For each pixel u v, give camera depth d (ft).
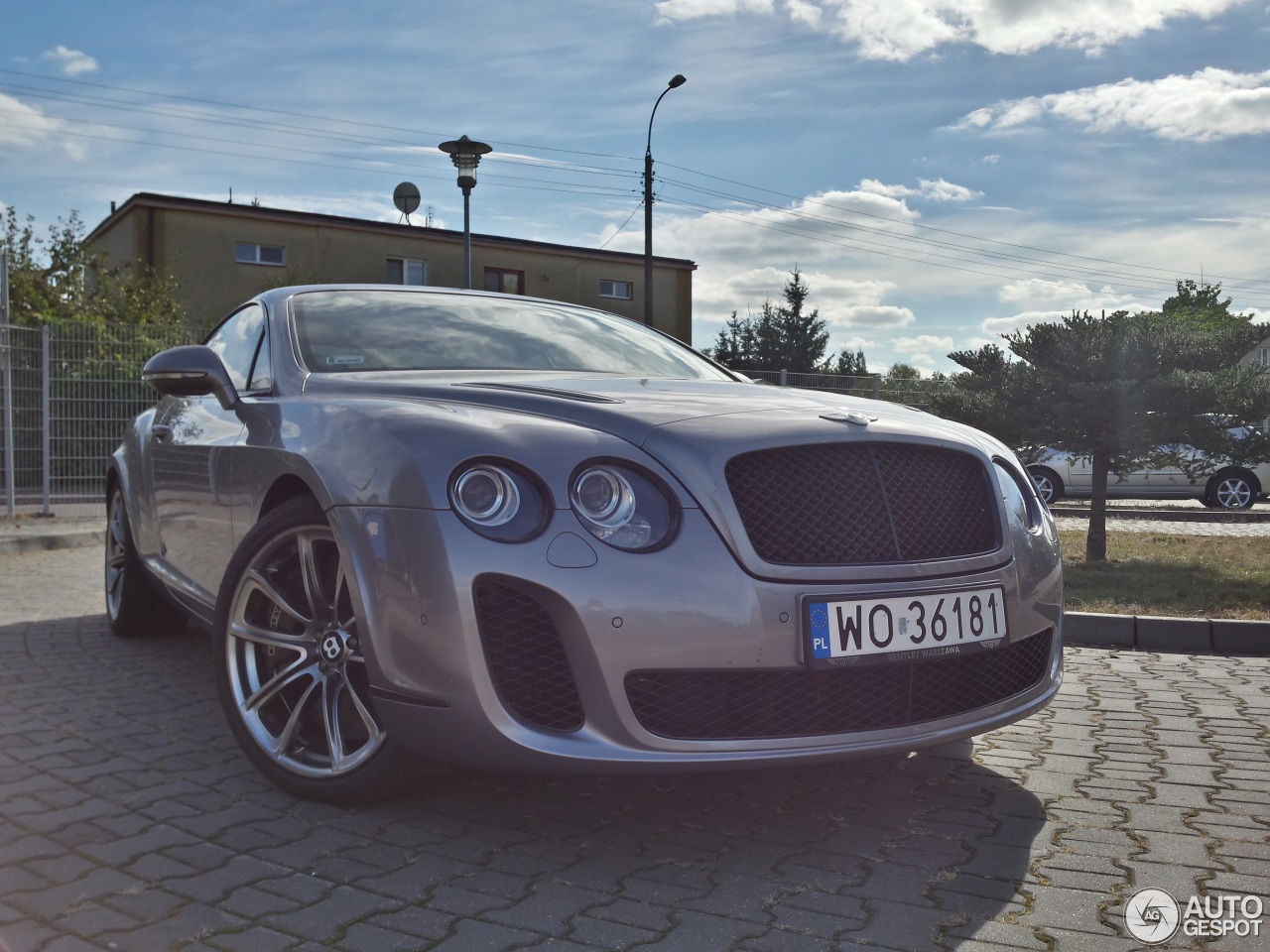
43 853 8.02
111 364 36.73
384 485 8.16
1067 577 23.91
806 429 8.57
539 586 7.63
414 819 8.79
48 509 35.35
